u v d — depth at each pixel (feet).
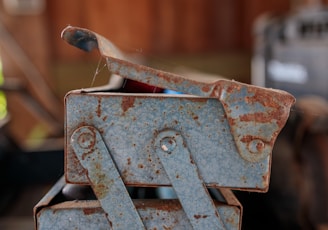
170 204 1.12
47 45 5.10
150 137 1.09
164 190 1.36
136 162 1.10
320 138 1.98
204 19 5.58
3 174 2.91
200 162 1.10
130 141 1.09
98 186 1.10
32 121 4.92
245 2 5.59
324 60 2.76
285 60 3.28
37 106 3.18
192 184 1.10
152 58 5.30
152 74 1.07
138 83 1.26
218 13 5.59
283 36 3.35
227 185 1.10
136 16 5.39
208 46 5.66
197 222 1.11
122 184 1.10
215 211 1.10
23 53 4.66
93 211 1.12
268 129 1.07
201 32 5.61
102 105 1.09
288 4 5.53
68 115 1.09
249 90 1.07
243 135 1.08
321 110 2.07
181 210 1.11
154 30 5.48
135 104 1.09
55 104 4.18
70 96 1.08
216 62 5.71
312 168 1.98
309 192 1.99
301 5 4.98
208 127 1.09
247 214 2.37
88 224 1.12
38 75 4.69
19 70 4.79
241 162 1.09
